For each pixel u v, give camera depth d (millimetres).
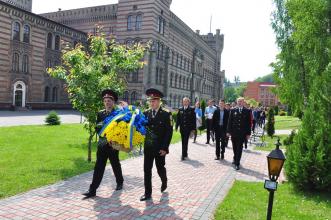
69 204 7066
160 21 47688
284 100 26891
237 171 11180
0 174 9008
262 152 15766
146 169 7672
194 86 66000
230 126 11719
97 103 11438
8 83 37656
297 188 8875
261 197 8047
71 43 46812
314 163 8461
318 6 21359
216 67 84688
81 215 6461
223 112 13320
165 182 8211
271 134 22359
